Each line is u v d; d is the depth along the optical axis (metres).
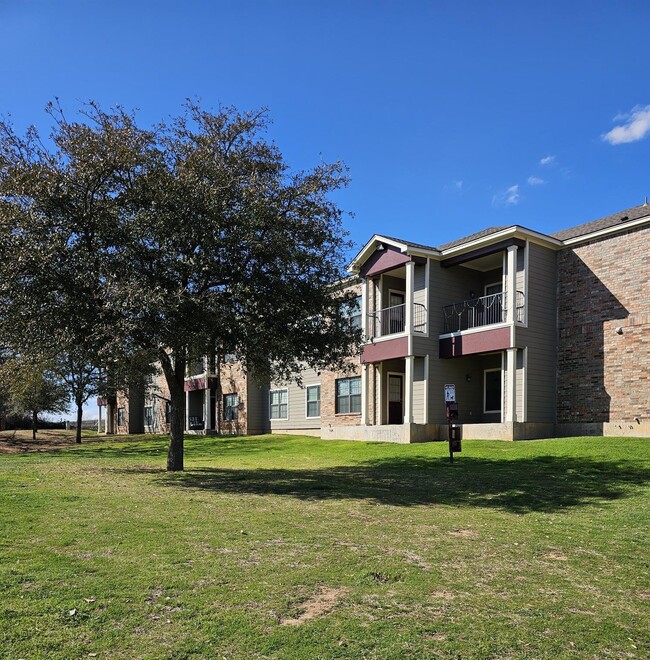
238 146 13.88
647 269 18.42
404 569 6.24
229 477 13.46
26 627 4.51
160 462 17.94
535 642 4.56
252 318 12.61
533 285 20.33
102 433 48.53
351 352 15.50
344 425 25.36
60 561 6.12
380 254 23.39
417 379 22.11
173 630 4.57
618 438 17.14
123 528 7.72
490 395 22.66
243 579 5.77
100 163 11.70
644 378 18.23
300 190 13.35
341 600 5.30
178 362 14.82
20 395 30.91
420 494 11.08
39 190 11.12
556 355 20.69
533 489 11.45
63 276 11.29
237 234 12.06
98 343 11.68
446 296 22.62
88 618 4.73
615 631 4.80
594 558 6.89
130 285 10.80
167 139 13.09
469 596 5.52
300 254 12.73
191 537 7.34
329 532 7.85
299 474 14.06
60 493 10.52
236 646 4.34
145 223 11.80
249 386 31.48
